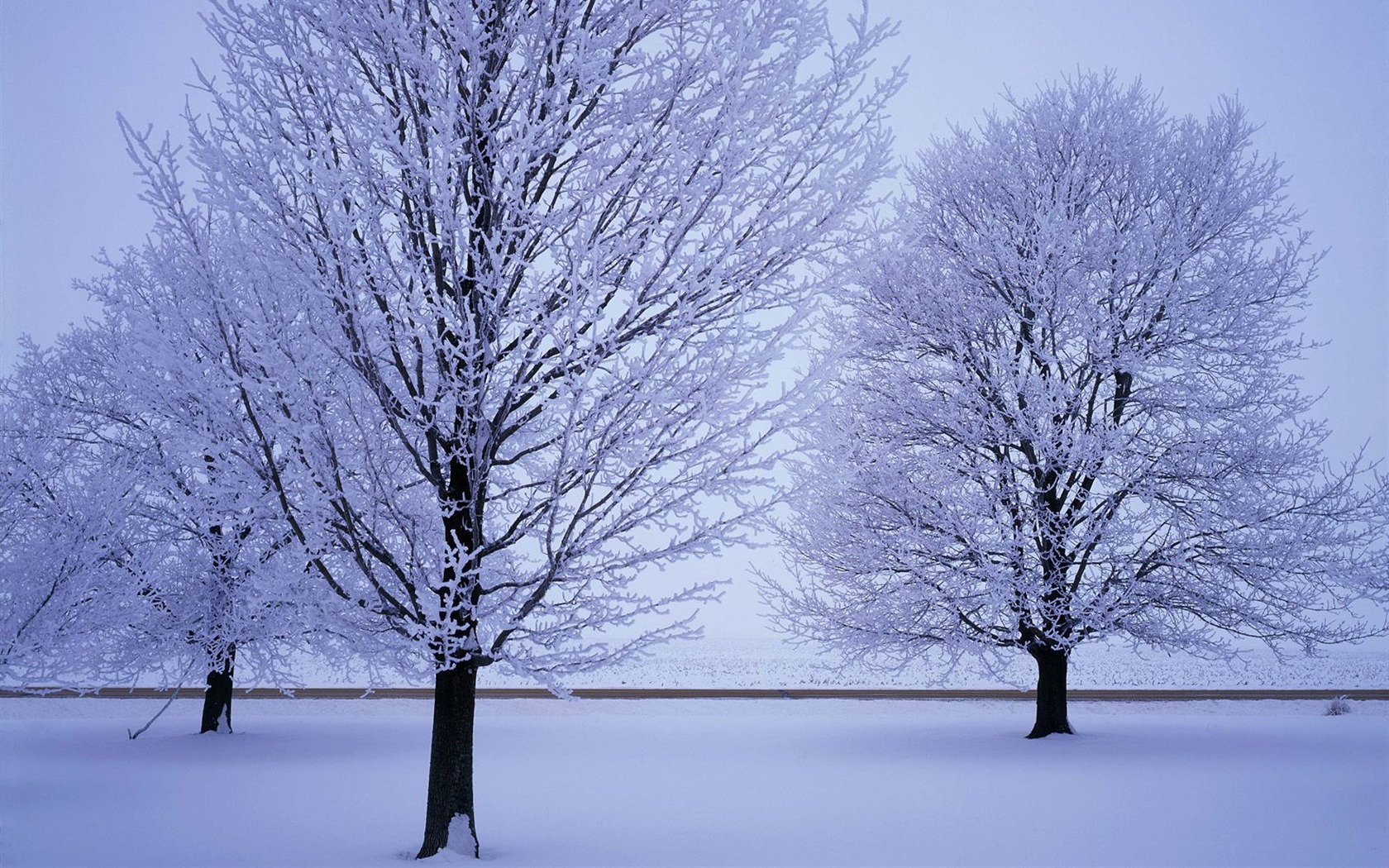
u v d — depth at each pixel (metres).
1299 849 7.06
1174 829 7.82
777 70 6.52
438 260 6.61
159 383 6.39
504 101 6.48
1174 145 15.84
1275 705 20.59
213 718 15.72
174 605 14.00
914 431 15.43
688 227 6.39
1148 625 14.49
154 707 19.81
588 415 6.08
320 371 6.12
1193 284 14.50
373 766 11.95
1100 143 15.83
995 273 15.36
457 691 6.95
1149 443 14.70
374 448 7.04
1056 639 14.16
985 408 14.60
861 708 20.52
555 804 9.33
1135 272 14.84
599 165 6.40
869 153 6.59
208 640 13.84
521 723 17.64
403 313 6.25
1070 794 9.61
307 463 6.12
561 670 6.41
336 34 6.02
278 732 15.83
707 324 6.61
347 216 5.87
